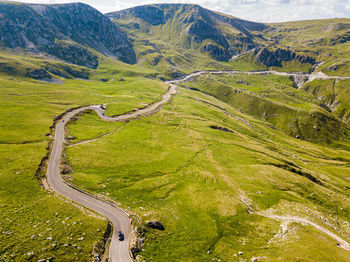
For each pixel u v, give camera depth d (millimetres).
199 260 52031
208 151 120625
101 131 132625
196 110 197875
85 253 45531
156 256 50969
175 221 65625
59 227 51375
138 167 96312
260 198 84625
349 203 94312
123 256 48094
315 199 92500
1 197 60156
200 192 84312
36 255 42188
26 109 138375
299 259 48125
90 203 65688
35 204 59719
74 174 81750
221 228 66188
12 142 95938
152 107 191500
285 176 104125
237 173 101938
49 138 108875
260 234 63281
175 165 102875
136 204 70125
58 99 174000
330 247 54375
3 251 41781
